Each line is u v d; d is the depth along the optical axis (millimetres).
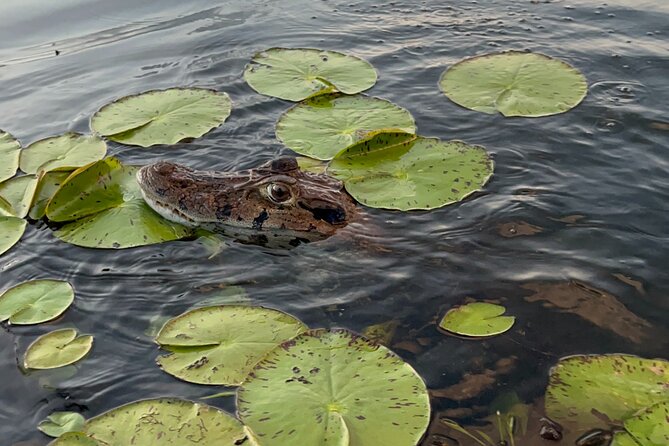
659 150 1677
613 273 1492
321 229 1582
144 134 1750
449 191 1618
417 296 1479
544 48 1953
